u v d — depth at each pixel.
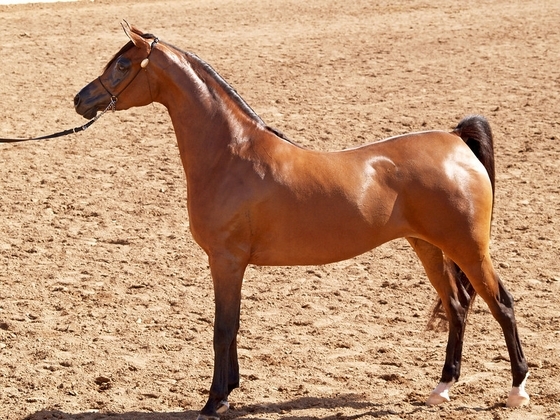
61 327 8.19
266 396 6.86
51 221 11.33
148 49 6.40
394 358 7.63
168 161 14.12
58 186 12.75
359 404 6.70
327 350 7.81
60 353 7.62
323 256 6.43
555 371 7.22
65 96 17.59
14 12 25.70
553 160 13.95
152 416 6.46
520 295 9.06
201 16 25.77
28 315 8.45
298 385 7.07
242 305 8.85
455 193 6.43
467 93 18.06
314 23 25.14
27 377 7.12
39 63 19.86
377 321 8.48
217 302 6.28
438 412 6.53
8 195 12.28
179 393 6.91
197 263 10.09
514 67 20.09
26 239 10.65
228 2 28.39
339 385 7.08
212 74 6.52
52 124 15.87
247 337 8.08
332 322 8.45
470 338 8.07
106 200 12.21
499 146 14.71
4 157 14.04
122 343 7.88
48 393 6.86
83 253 10.27
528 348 7.72
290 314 8.65
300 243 6.35
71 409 6.58
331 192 6.30
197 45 21.88
